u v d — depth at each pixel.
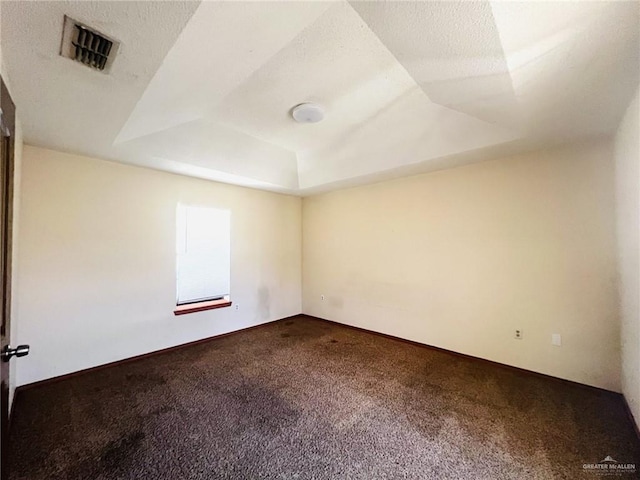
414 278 3.61
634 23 1.10
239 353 3.33
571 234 2.55
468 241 3.16
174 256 3.50
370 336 3.93
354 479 1.54
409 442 1.83
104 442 1.82
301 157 3.72
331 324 4.50
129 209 3.14
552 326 2.65
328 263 4.62
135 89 1.59
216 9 1.09
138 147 2.64
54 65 1.35
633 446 1.77
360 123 2.72
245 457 1.70
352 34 1.54
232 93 2.18
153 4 1.00
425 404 2.26
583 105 1.85
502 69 1.45
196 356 3.25
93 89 1.59
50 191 2.66
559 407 2.20
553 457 1.69
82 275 2.83
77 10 1.01
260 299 4.43
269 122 2.70
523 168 2.80
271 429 1.95
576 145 2.53
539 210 2.71
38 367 2.59
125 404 2.25
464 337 3.19
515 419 2.06
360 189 4.17
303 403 2.28
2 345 1.04
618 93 1.70
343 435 1.89
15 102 1.73
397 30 1.24
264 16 1.25
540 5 1.02
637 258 1.83
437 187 3.40
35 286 2.58
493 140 2.51
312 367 2.95
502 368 2.90
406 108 2.43
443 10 1.09
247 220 4.26
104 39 1.18
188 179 3.62
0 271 1.02
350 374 2.79
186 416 2.10
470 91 1.75
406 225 3.68
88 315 2.87
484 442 1.82
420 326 3.56
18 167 2.16
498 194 2.95
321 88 2.12
